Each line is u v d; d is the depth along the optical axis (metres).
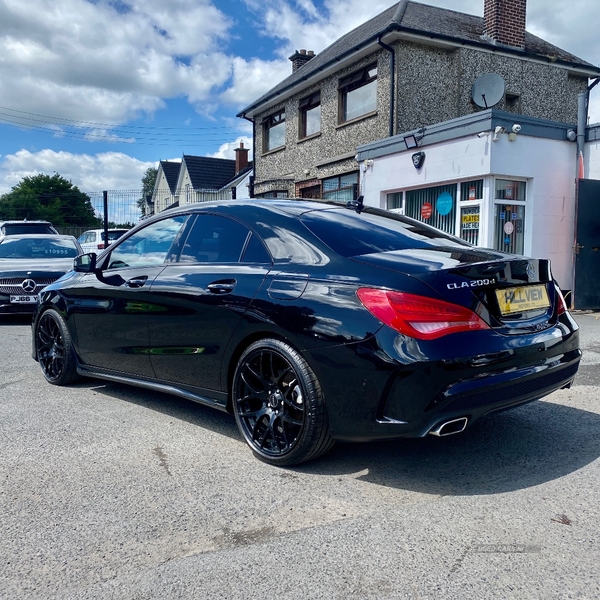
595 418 4.18
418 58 14.69
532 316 3.21
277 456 3.27
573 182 10.91
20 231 14.61
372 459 3.42
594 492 2.94
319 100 17.69
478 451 3.54
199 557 2.36
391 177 12.62
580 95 10.61
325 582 2.18
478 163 10.35
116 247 4.73
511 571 2.24
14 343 7.25
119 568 2.29
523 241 10.77
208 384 3.71
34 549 2.44
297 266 3.32
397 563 2.30
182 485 3.05
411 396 2.77
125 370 4.41
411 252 3.29
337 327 2.95
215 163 39.78
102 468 3.28
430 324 2.78
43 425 4.03
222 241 3.87
